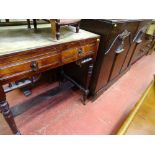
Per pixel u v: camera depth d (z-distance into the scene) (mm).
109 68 1510
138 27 1602
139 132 850
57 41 825
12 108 1289
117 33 1204
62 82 1745
